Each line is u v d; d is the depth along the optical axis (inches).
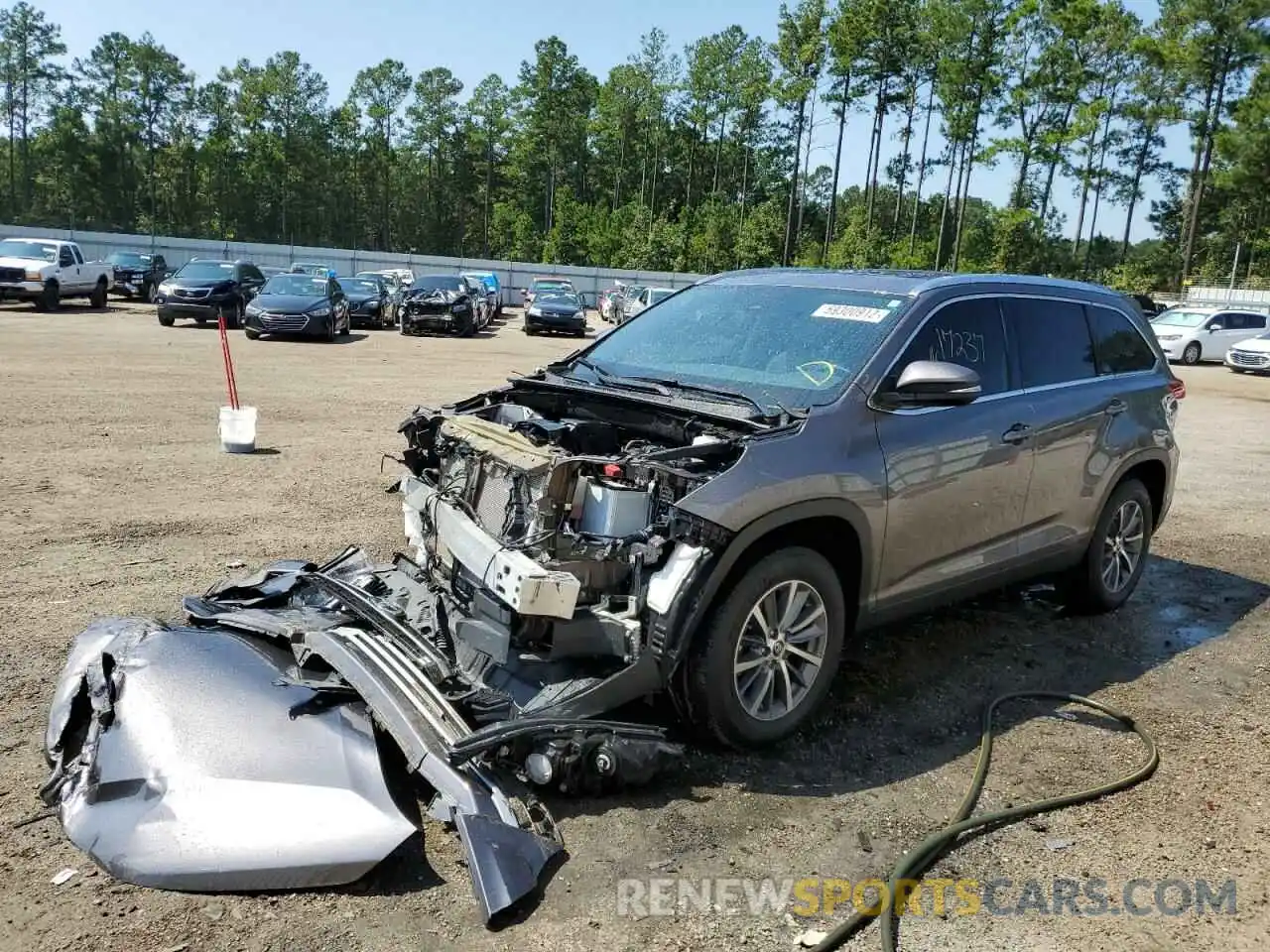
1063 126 2175.2
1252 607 248.7
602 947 109.4
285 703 132.3
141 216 3681.1
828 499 154.6
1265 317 1216.8
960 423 179.0
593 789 137.5
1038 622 229.3
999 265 2220.7
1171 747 167.6
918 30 2303.2
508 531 145.0
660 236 2827.3
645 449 155.6
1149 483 242.7
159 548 243.8
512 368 760.3
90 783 126.0
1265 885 127.9
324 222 3907.5
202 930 107.6
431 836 127.2
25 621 192.2
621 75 3595.0
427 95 3873.0
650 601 140.6
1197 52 2193.7
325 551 246.8
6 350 676.7
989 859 131.6
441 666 144.7
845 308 184.5
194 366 653.9
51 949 103.3
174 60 3629.4
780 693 158.7
